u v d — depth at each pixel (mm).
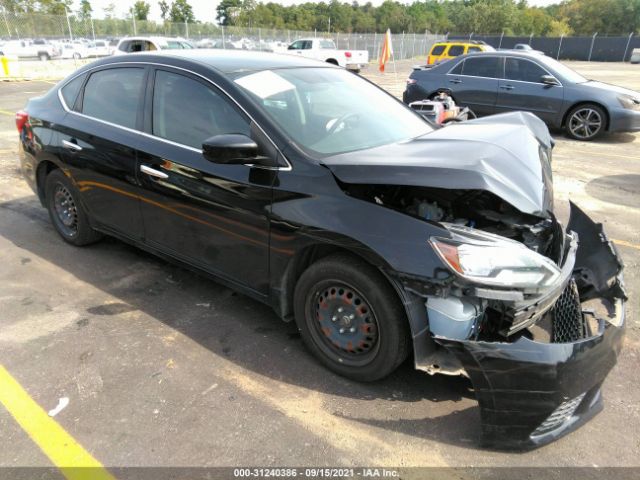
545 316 2871
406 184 2316
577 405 2314
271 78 3215
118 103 3646
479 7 77000
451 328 2271
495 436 2227
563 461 2238
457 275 2189
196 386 2701
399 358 2514
